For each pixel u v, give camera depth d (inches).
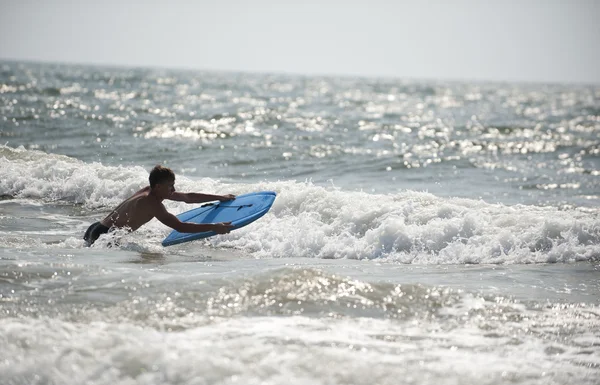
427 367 636.1
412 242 1165.1
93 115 3560.5
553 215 1267.2
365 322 753.0
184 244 1203.9
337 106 5841.5
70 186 1609.3
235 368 601.6
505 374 630.5
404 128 4050.2
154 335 673.6
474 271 1041.5
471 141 3585.1
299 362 623.5
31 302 767.7
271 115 4229.8
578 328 770.2
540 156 3154.5
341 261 1110.4
